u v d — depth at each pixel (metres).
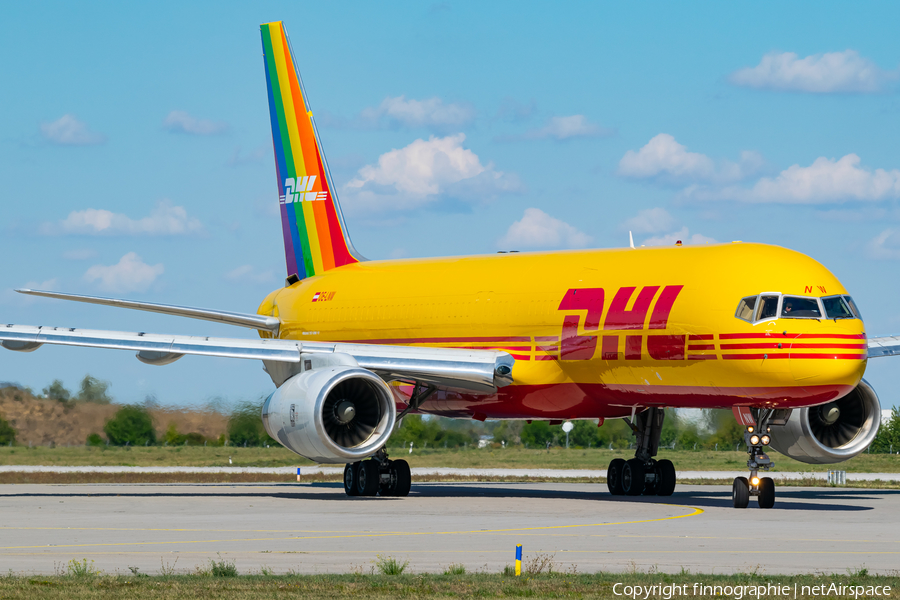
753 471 92.19
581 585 48.06
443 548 61.62
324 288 127.19
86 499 101.69
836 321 86.56
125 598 44.00
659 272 96.94
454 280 113.94
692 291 92.25
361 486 105.94
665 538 66.94
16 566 53.53
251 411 188.75
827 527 74.19
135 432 184.25
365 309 120.44
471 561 56.28
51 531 70.31
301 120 134.75
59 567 53.06
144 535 68.00
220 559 56.62
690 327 91.31
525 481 149.38
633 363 95.88
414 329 114.81
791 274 88.88
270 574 50.47
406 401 113.81
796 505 96.06
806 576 50.78
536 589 47.12
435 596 45.44
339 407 95.31
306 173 134.50
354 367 95.88
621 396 100.50
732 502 99.06
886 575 52.00
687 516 82.81
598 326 98.50
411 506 92.38
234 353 101.50
